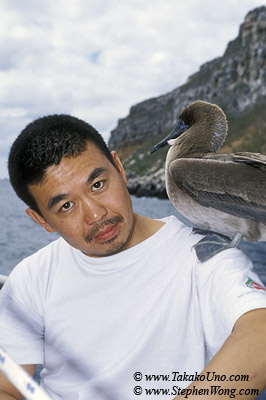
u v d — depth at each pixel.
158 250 1.66
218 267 1.52
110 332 1.63
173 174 3.06
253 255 12.40
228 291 1.44
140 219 1.76
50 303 1.73
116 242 1.55
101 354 1.62
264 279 9.69
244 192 2.83
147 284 1.63
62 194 1.46
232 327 1.35
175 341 1.58
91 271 1.68
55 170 1.45
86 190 1.48
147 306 1.61
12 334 1.77
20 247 16.05
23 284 1.83
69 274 1.73
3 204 37.72
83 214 1.50
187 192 3.01
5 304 1.83
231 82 48.41
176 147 3.43
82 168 1.46
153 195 36.75
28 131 1.50
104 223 1.52
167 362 1.58
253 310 1.34
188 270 1.61
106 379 1.59
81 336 1.66
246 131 33.22
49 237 18.83
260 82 44.72
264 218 2.80
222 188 2.88
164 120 64.19
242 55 48.69
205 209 2.99
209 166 2.97
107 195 1.50
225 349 1.27
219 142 3.41
